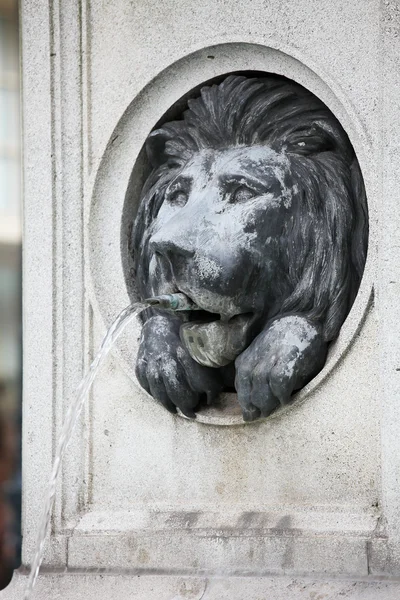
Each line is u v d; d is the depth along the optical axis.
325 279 6.98
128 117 7.69
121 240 7.73
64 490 7.73
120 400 7.63
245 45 7.24
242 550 6.97
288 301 7.09
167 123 7.59
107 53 7.76
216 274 6.89
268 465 7.10
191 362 7.20
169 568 7.19
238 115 7.27
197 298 6.94
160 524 7.31
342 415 6.87
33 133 7.98
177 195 7.34
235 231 6.98
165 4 7.54
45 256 7.91
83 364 7.79
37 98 7.98
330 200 7.03
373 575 6.59
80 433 7.75
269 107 7.23
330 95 7.00
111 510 7.60
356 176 7.02
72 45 7.88
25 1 8.05
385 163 6.69
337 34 6.95
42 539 7.21
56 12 7.92
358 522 6.73
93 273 7.76
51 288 7.88
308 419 6.98
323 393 6.93
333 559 6.70
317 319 6.95
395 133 6.68
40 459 7.85
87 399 7.73
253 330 7.11
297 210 7.09
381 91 6.74
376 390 6.76
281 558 6.85
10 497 12.02
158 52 7.55
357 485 6.81
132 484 7.55
